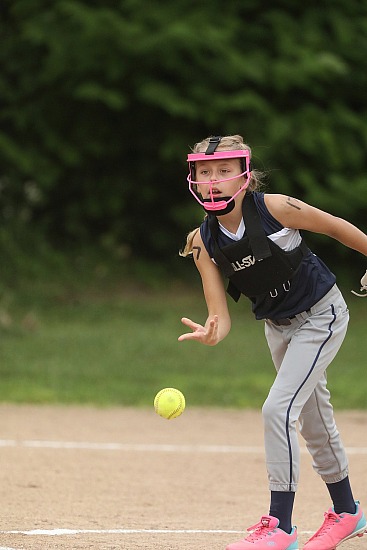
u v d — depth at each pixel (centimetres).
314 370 1669
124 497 2433
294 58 6431
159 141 6681
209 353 5128
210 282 1714
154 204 6944
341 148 6506
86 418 3769
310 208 1659
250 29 6600
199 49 6291
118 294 6456
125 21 6344
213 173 1631
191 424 3722
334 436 1762
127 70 6256
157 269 6881
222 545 1795
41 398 4109
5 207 6769
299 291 1677
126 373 4628
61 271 6544
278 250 1636
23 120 6462
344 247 6788
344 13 6762
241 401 4197
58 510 2220
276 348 1753
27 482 2553
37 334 5362
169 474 2786
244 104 6231
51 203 6925
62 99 6494
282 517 1642
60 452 3048
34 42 6259
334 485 1784
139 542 1809
